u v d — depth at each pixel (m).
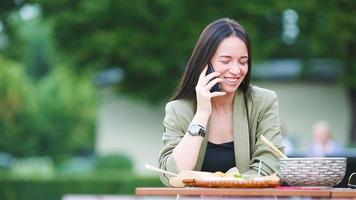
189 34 23.52
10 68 44.22
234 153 5.17
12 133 45.28
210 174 4.61
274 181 4.50
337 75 25.23
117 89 25.45
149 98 25.36
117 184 23.34
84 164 50.22
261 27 23.83
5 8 24.95
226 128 5.19
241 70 5.04
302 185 4.66
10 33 26.45
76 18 23.58
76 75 24.39
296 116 25.84
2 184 23.55
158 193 4.36
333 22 22.98
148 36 23.61
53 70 51.47
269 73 25.56
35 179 23.41
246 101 5.23
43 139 47.59
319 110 25.77
